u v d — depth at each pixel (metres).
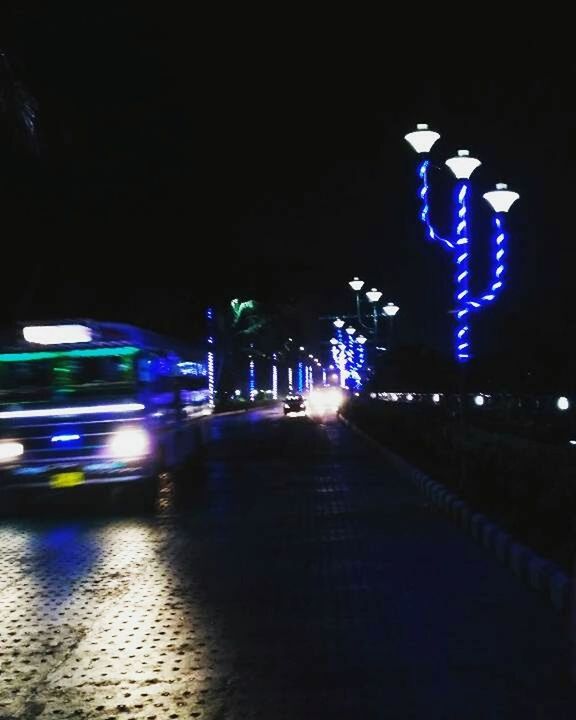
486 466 14.56
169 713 5.82
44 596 9.27
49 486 14.95
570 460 12.13
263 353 90.25
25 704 6.09
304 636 7.45
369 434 32.22
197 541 12.25
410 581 9.38
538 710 5.69
